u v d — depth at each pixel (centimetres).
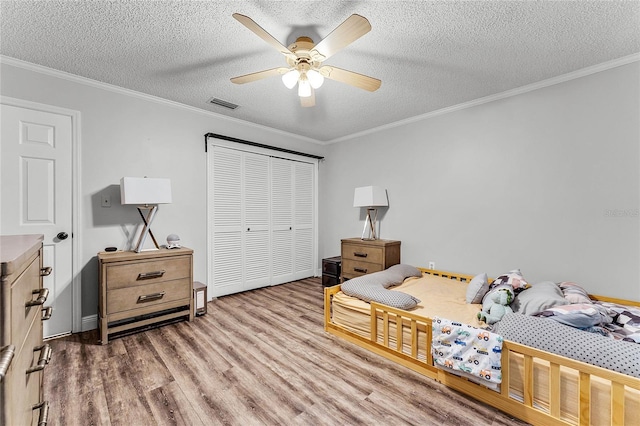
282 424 139
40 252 104
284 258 416
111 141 259
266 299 337
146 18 168
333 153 452
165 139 293
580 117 231
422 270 333
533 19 168
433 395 161
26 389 78
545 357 135
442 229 320
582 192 231
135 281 234
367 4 157
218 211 340
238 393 162
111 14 164
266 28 178
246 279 370
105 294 220
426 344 180
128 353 205
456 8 159
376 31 180
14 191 216
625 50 201
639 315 167
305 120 357
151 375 178
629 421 116
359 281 246
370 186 361
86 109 246
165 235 294
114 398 156
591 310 147
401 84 255
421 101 295
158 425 138
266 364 192
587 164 229
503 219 275
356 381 174
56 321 231
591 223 228
